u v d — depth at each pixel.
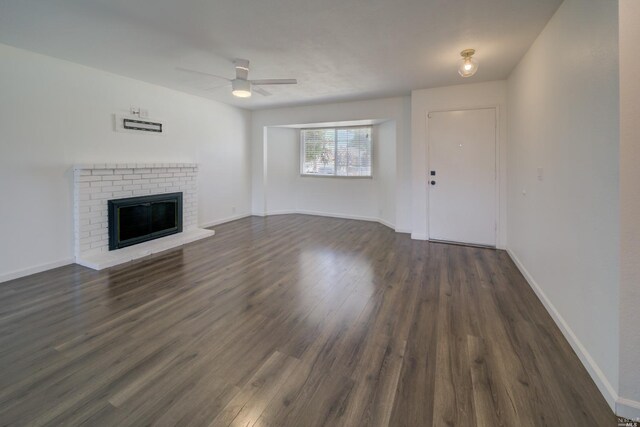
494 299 2.68
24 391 1.59
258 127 6.50
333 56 3.23
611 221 1.51
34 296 2.72
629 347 1.41
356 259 3.83
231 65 3.52
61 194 3.46
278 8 2.29
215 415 1.45
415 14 2.36
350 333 2.16
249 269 3.46
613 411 1.45
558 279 2.23
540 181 2.66
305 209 7.02
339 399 1.55
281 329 2.21
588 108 1.77
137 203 4.10
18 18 2.45
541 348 1.96
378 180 6.10
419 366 1.80
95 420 1.41
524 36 2.74
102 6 2.27
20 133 3.11
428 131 4.51
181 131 4.92
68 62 3.44
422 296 2.75
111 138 3.92
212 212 5.71
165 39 2.84
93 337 2.09
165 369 1.77
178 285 3.00
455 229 4.50
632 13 1.40
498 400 1.53
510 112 3.83
